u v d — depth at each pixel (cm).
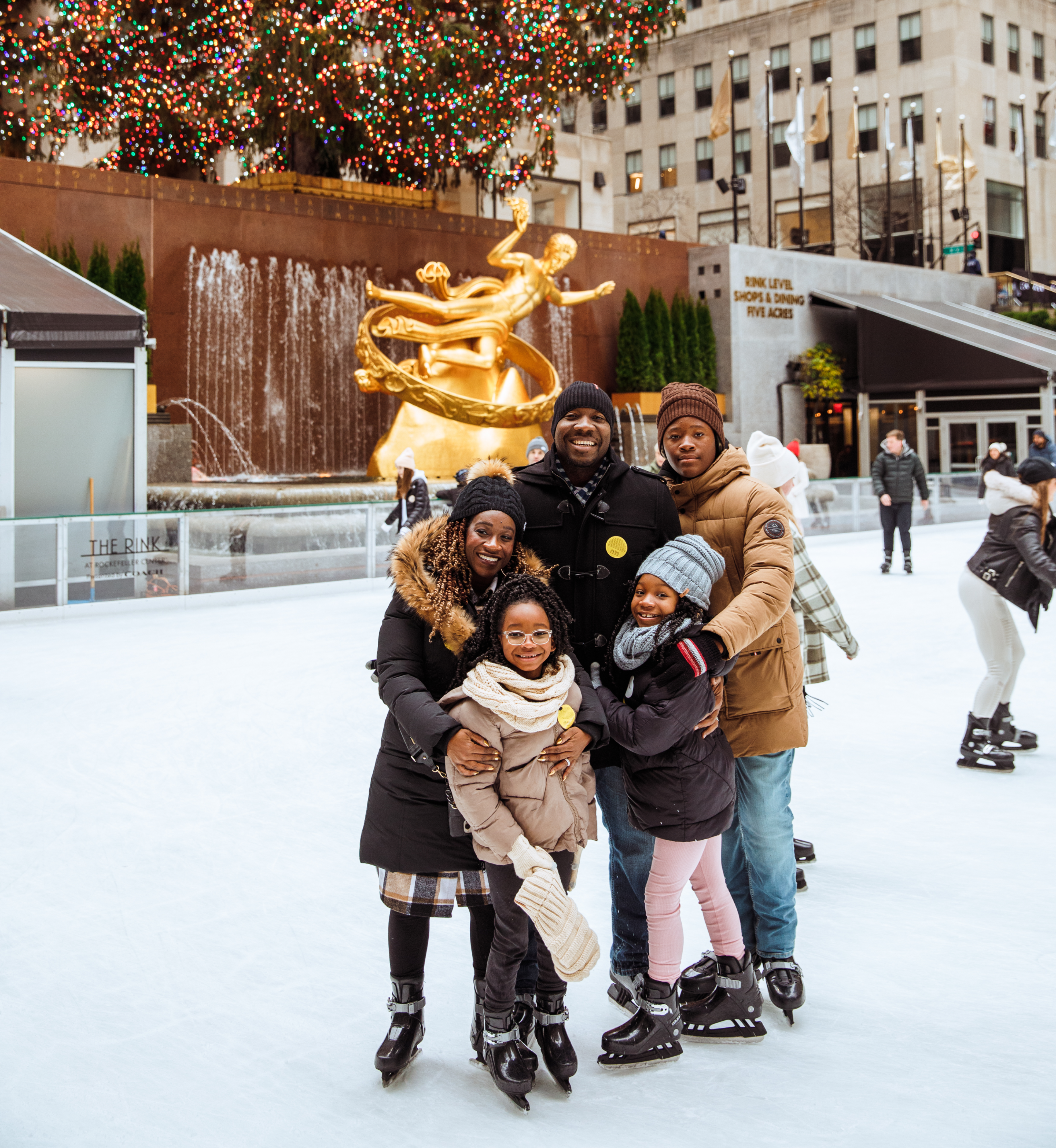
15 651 936
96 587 1164
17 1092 275
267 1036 306
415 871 286
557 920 257
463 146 2450
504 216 3341
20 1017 315
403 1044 282
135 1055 295
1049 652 891
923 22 4928
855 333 3253
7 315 1198
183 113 2416
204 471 2109
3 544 1098
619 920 332
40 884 418
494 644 273
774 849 322
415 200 2555
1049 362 2805
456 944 373
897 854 450
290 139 2467
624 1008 330
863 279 3281
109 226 2012
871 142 5109
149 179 2044
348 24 2103
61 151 2570
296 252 2209
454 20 2364
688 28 5588
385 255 2331
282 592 1323
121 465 1314
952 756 597
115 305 1343
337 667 852
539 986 286
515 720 263
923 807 511
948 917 385
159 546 1211
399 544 292
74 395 1277
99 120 2448
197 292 2097
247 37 2186
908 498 1425
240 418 2155
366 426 2308
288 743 629
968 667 837
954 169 4091
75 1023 312
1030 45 5222
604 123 5962
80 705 721
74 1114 265
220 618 1148
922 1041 301
